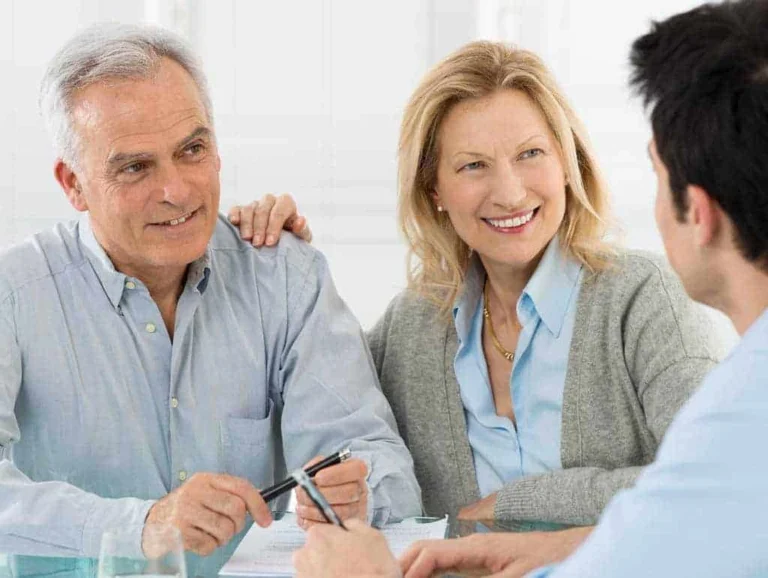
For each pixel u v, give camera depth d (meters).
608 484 1.96
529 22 3.52
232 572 1.65
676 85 1.21
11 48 3.56
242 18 3.56
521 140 2.05
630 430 2.08
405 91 3.56
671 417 1.99
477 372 2.20
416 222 2.24
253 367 2.17
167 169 1.96
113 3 3.60
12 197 3.57
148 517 1.77
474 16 3.54
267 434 2.18
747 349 1.13
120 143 1.94
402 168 2.19
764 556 1.04
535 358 2.14
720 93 1.18
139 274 2.10
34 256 2.12
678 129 1.22
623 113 3.49
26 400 2.08
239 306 2.20
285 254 2.25
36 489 1.84
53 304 2.09
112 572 1.34
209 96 2.07
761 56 1.17
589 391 2.10
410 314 2.28
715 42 1.19
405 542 1.81
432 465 2.20
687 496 1.08
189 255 2.01
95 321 2.10
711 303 1.30
